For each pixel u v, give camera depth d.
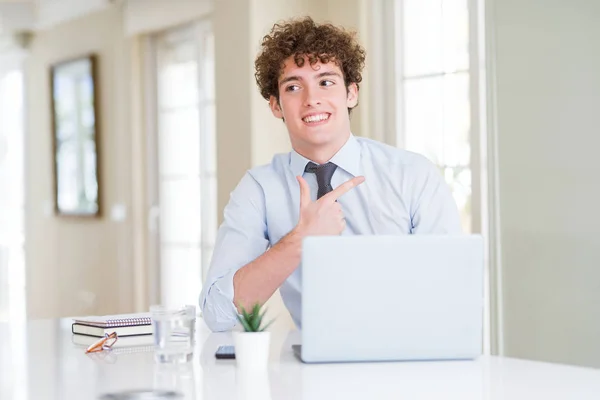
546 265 3.79
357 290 2.03
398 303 2.04
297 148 2.75
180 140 6.31
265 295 2.49
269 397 1.71
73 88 7.33
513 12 3.88
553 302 3.77
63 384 1.92
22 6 7.70
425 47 4.69
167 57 6.41
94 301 7.16
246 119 4.91
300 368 2.02
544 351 3.81
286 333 2.66
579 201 3.67
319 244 2.02
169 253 6.45
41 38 7.80
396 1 4.81
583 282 3.66
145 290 6.62
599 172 3.60
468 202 4.45
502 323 3.97
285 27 2.73
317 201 2.46
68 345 2.51
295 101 2.67
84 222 7.27
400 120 4.81
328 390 1.77
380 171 2.84
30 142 8.02
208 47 5.94
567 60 3.70
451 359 2.10
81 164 7.27
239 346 2.01
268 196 2.81
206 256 6.03
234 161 5.01
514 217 3.91
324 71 2.65
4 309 8.33
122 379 1.95
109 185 6.93
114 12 6.79
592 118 3.62
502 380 1.86
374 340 2.05
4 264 8.36
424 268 2.04
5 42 8.05
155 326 2.13
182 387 1.82
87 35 7.16
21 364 2.19
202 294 2.65
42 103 7.81
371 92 4.89
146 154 6.59
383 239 2.03
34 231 8.00
